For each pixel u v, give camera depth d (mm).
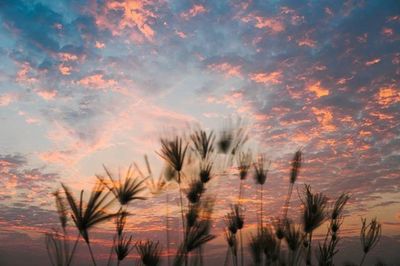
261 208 4188
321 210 3992
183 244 3074
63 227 2340
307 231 3965
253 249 4020
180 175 3445
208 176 3479
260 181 4230
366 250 4402
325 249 4148
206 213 3271
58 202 2381
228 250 3990
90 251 2344
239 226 4082
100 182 2533
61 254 2203
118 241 2783
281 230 4074
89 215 2381
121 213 2807
